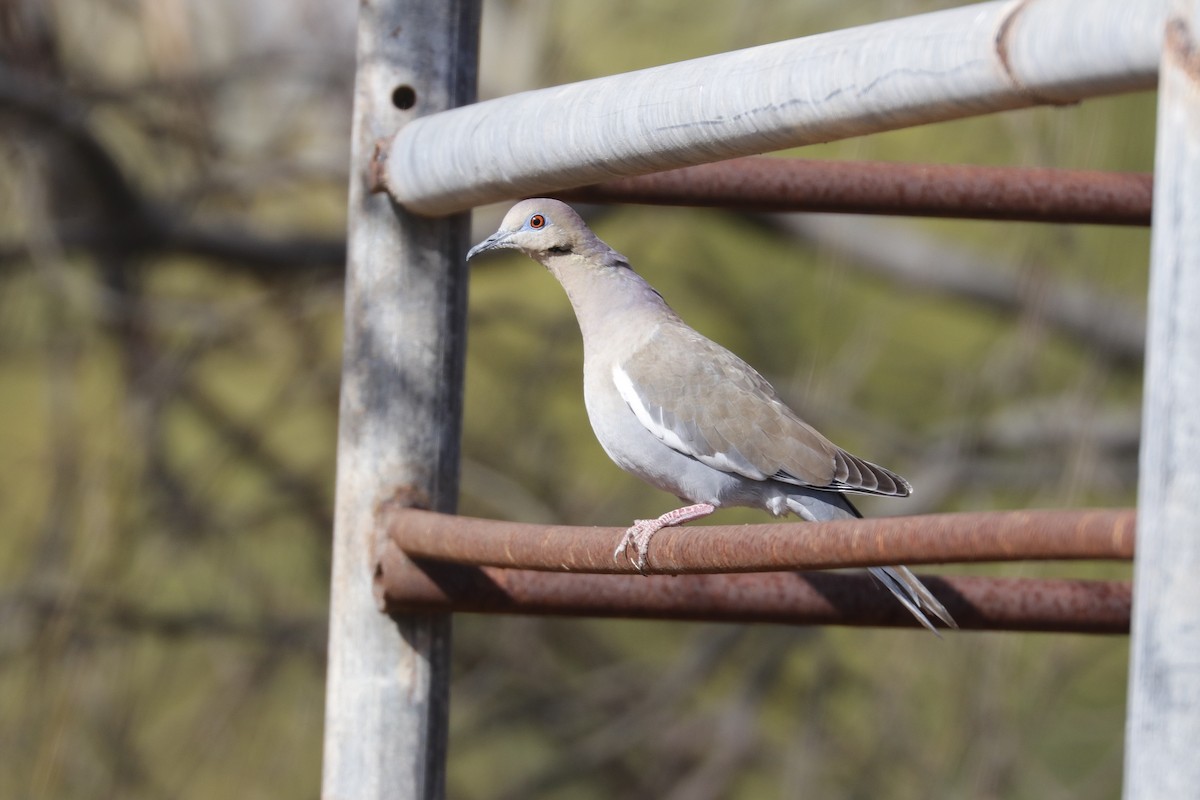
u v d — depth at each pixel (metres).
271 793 15.27
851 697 16.06
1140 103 13.80
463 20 6.29
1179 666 3.03
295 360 16.23
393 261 6.17
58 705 13.92
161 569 15.02
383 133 6.19
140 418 14.97
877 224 17.89
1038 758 15.66
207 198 16.16
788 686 17.19
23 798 13.80
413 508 6.12
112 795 14.26
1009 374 15.41
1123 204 6.22
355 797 6.12
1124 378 17.34
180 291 17.66
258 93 15.84
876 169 6.20
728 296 17.78
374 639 6.10
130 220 15.85
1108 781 15.48
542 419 16.66
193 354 15.42
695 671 16.48
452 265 6.25
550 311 17.11
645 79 4.63
